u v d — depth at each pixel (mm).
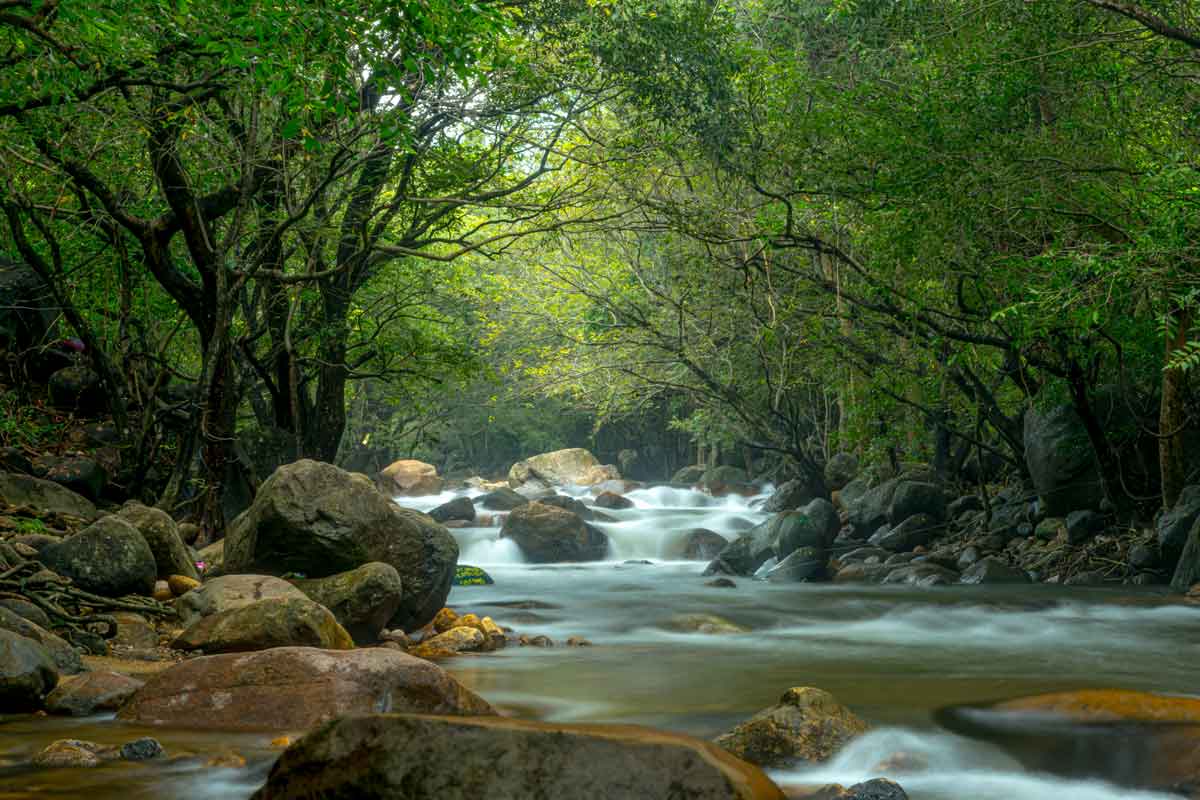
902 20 14656
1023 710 6402
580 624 11742
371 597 9109
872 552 18875
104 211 13992
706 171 18469
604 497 32844
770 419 25406
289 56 8305
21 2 7645
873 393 20578
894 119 14070
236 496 14273
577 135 18734
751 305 19359
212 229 13734
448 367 20453
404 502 35969
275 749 5191
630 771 3236
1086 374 16188
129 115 11797
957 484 22359
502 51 13906
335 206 14797
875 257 16297
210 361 12852
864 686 7871
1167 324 10836
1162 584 15211
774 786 3549
